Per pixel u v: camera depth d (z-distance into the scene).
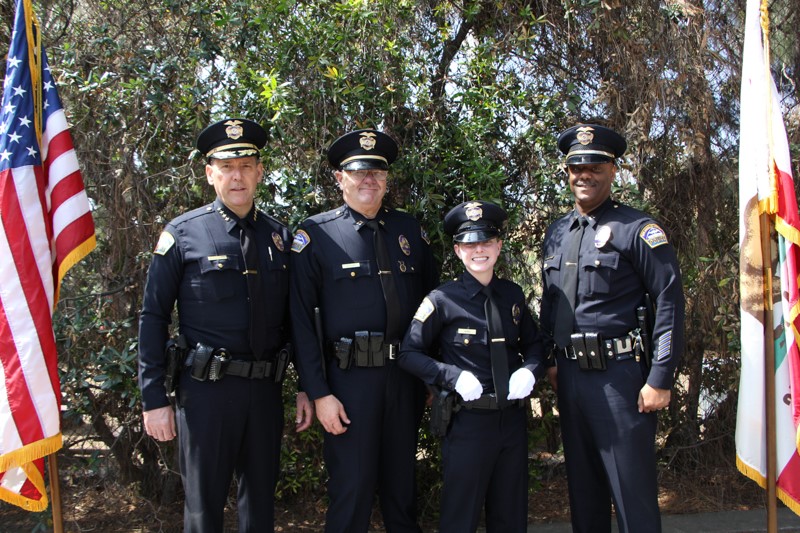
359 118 3.53
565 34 3.83
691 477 4.24
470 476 2.72
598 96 3.76
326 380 2.85
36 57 2.75
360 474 2.79
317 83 3.47
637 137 3.74
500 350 2.79
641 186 3.89
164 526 3.76
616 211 2.90
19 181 2.62
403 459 2.92
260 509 2.78
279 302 2.85
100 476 3.89
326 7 3.52
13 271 2.58
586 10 3.71
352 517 2.79
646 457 2.73
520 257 3.89
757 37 2.90
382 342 2.84
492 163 3.61
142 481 3.92
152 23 3.62
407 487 2.95
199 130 3.50
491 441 2.73
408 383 2.92
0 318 2.57
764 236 2.85
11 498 2.67
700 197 3.93
